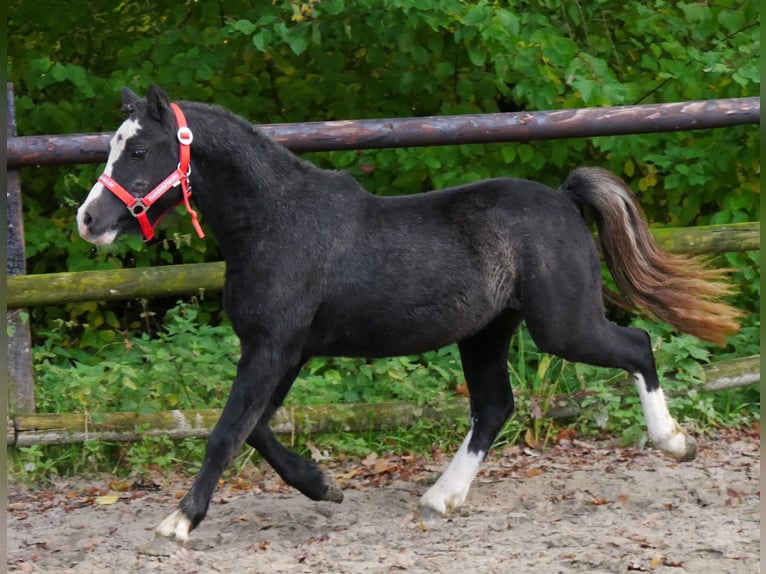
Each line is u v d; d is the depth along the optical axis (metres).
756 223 7.36
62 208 8.40
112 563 4.91
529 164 8.20
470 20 7.41
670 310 5.77
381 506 5.92
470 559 4.82
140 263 8.40
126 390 6.93
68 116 8.27
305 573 4.70
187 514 5.12
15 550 5.25
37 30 8.62
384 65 8.14
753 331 7.80
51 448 6.77
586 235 5.64
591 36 8.55
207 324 8.41
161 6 8.55
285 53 8.49
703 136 8.13
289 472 5.71
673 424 5.76
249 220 5.26
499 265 5.46
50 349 7.62
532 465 6.70
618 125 6.96
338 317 5.38
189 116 5.25
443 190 5.61
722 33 8.39
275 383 5.27
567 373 7.42
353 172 8.11
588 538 5.06
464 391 7.21
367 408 7.03
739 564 4.61
